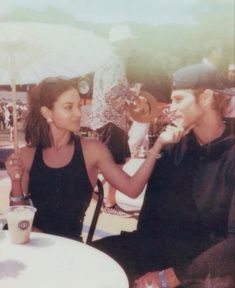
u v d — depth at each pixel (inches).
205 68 91.9
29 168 86.7
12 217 59.5
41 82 91.8
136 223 104.5
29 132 88.2
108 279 50.1
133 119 99.6
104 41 85.0
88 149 87.4
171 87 94.8
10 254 57.0
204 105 92.0
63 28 83.2
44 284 48.6
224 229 87.0
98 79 95.2
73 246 60.2
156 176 92.5
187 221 90.6
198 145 90.4
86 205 88.7
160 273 83.9
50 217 88.0
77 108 93.6
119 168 89.4
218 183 89.7
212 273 85.5
